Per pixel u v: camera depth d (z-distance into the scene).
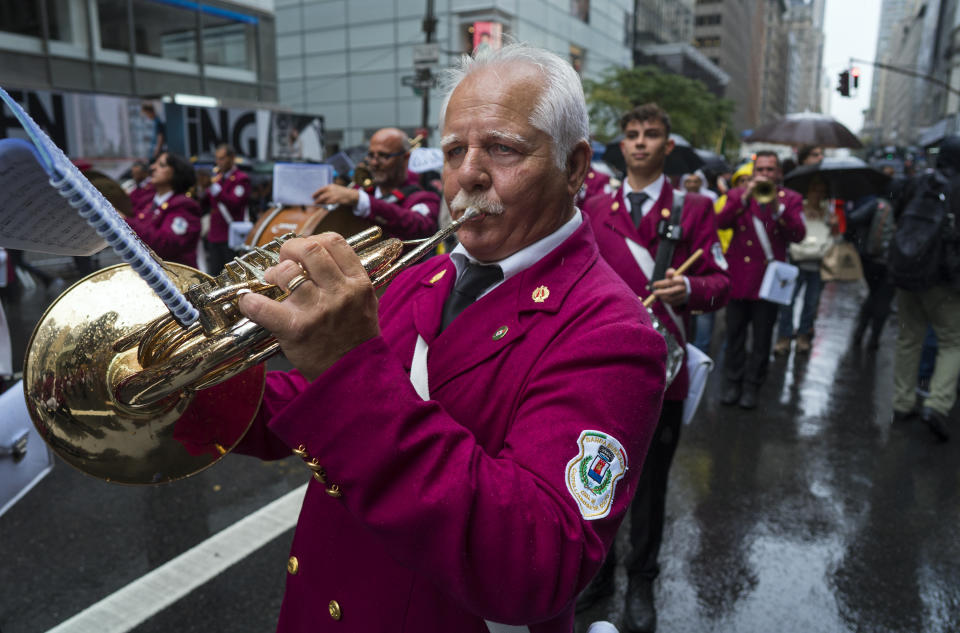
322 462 0.75
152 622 2.35
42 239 0.58
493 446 0.92
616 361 0.87
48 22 16.27
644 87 35.16
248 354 0.77
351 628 0.98
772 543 2.97
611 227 2.52
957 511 3.28
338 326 0.71
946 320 4.04
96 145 13.25
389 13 33.50
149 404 0.79
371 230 0.88
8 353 1.84
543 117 0.95
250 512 3.13
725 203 4.52
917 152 39.03
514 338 0.94
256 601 2.48
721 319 7.75
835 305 8.62
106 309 0.87
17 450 1.45
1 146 0.46
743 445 4.06
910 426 4.39
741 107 108.75
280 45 36.78
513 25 32.31
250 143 15.82
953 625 2.46
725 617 2.49
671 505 3.31
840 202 6.67
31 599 2.46
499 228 0.98
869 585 2.69
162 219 4.30
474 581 0.75
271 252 0.80
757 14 121.44
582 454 0.81
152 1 18.59
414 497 0.73
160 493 3.31
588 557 0.79
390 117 34.66
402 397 0.74
